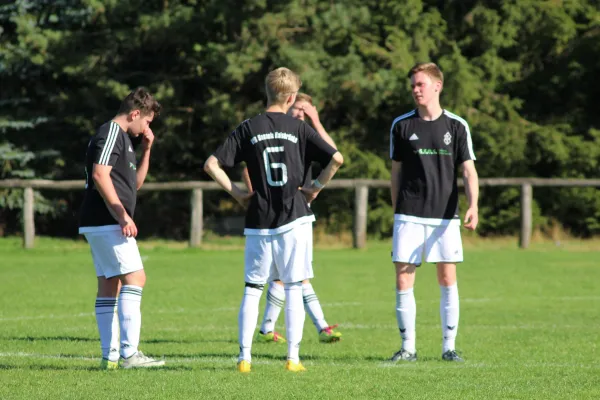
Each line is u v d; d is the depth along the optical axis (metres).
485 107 95.94
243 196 24.17
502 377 23.75
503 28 96.62
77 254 75.75
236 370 24.47
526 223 79.75
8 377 23.19
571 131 99.56
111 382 22.33
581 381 23.12
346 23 90.56
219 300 46.78
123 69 104.94
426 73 27.61
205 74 102.38
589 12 100.94
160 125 102.00
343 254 74.25
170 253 75.56
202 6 99.75
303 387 21.73
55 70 100.06
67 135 106.62
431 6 99.69
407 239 27.73
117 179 24.80
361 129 98.31
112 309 25.45
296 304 24.48
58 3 102.88
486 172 98.31
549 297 48.25
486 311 42.53
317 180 24.25
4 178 104.38
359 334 35.03
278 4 93.44
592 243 86.88
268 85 24.50
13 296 48.00
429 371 24.75
